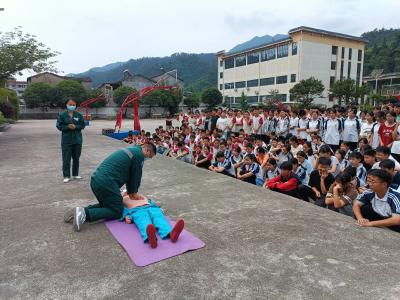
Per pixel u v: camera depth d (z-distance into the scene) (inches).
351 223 134.3
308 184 198.4
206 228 128.9
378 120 258.4
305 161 210.1
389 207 128.6
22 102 1566.2
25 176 224.2
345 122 305.4
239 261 101.7
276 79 1718.8
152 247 109.9
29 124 948.0
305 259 102.8
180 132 396.2
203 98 1763.0
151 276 93.4
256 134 383.2
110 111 1517.0
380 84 1829.5
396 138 234.7
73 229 128.2
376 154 181.9
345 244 113.7
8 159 297.4
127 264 100.7
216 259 103.2
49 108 1437.0
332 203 163.3
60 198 170.7
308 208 154.0
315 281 90.0
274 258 103.5
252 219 138.8
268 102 1505.9
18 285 89.4
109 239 118.8
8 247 113.0
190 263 100.7
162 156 316.8
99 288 87.5
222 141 269.9
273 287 87.1
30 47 565.0
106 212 131.0
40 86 1349.7
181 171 242.1
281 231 125.4
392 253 107.0
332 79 1659.7
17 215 144.9
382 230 126.5
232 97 2065.7
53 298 83.2
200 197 171.6
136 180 136.7
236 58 2015.3
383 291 85.0
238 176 232.1
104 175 129.2
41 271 96.8
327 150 199.5
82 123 211.0
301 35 1540.4
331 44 1630.2
